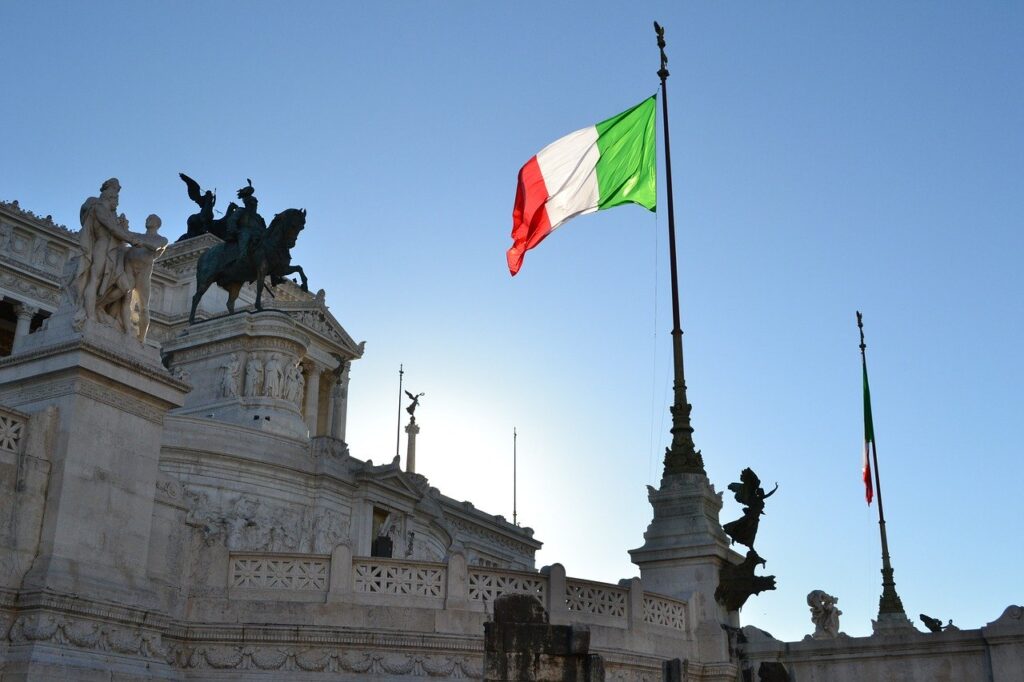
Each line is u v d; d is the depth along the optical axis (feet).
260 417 208.23
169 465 154.51
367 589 74.64
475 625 74.49
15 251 274.77
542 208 105.50
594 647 76.23
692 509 92.07
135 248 70.38
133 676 62.64
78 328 66.08
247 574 73.67
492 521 264.52
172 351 223.71
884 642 84.58
